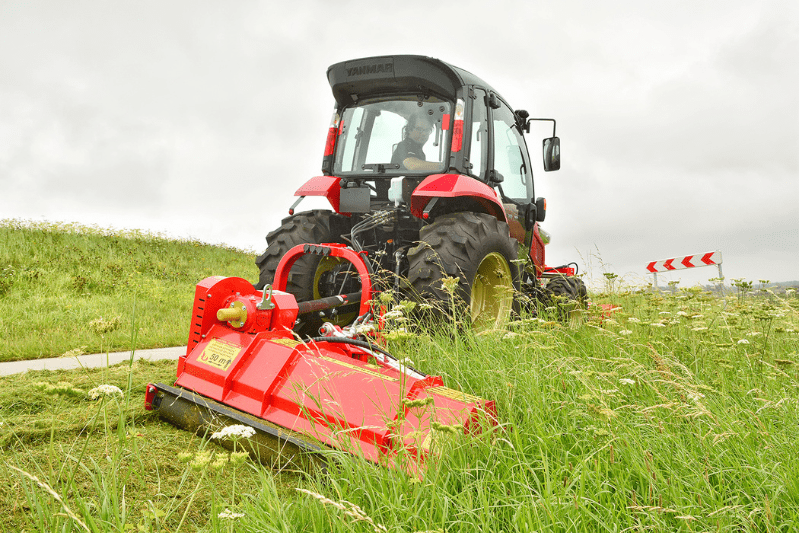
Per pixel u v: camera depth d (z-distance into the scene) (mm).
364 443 1965
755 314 3713
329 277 3910
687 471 1859
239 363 2420
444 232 3430
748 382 2865
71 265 9883
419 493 1567
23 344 4664
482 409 2014
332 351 2588
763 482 1741
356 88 4121
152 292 8258
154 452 2145
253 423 2141
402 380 1984
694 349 3475
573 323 4410
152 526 1588
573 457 1965
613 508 1588
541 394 2408
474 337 3256
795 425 2203
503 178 4375
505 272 3896
